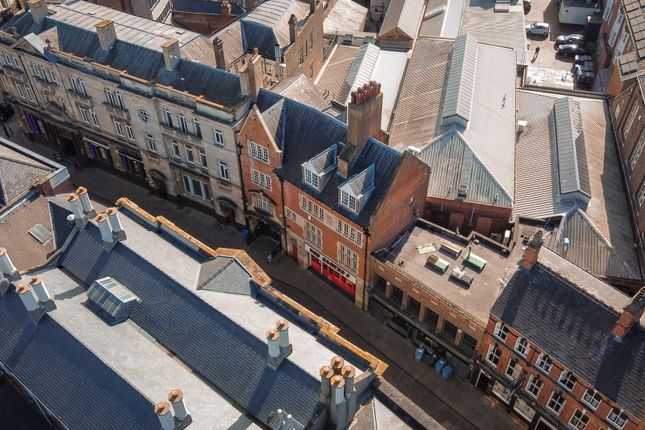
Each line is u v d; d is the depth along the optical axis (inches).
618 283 2087.8
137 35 2682.1
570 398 1681.8
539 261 1761.8
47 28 2810.0
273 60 2910.9
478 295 1957.4
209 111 2299.5
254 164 2314.2
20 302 1625.2
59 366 1493.6
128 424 1360.7
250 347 1478.8
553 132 2684.5
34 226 1897.1
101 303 1628.9
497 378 1879.9
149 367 1481.3
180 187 2760.8
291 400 1381.6
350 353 1529.3
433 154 2432.3
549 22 4254.4
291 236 2434.8
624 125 2620.6
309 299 2369.6
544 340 1664.6
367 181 2017.7
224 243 2620.6
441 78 2913.4
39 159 2122.3
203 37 2770.7
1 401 1809.8
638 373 1530.5
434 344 2116.1
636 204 2308.1
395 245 2162.9
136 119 2576.3
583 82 3597.4
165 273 1652.3
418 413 1427.2
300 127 2236.7
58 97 2824.8
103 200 2869.1
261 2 3270.2
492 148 2481.5
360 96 1911.9
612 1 3457.2
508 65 3056.1
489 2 3836.1
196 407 1396.4
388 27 3521.2
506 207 2257.6
